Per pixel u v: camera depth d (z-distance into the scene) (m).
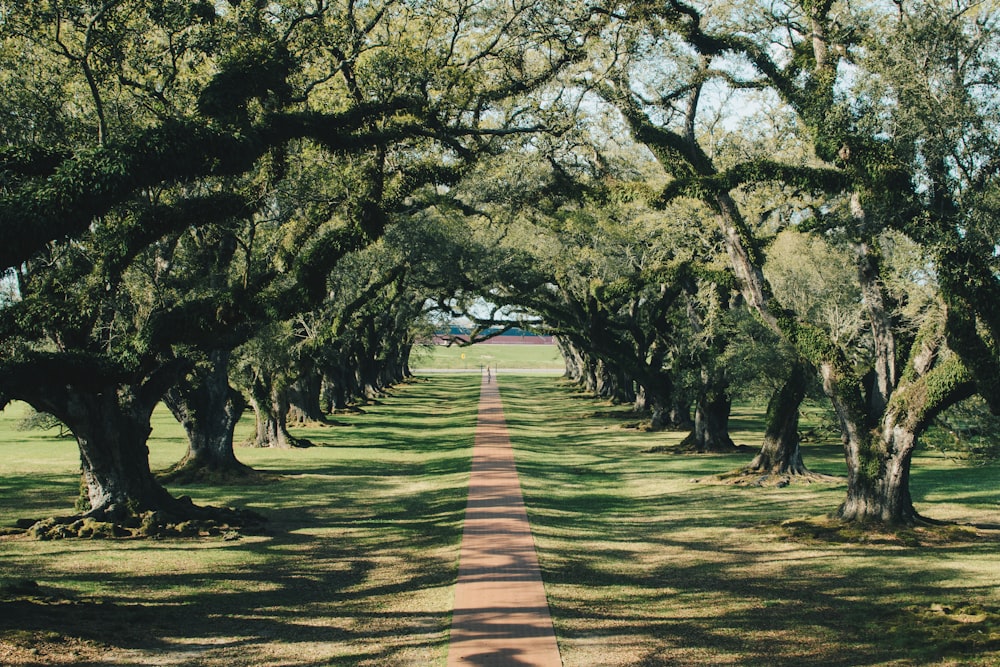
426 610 12.61
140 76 18.25
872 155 16.38
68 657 9.86
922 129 15.52
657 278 29.81
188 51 17.77
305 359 37.16
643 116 21.64
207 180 18.84
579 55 20.31
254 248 22.39
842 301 23.95
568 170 24.58
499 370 117.81
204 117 13.73
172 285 20.17
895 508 18.09
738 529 19.23
